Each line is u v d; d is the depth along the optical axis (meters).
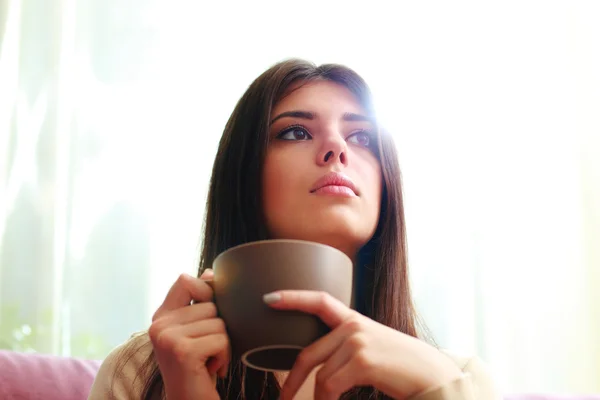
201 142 1.86
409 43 1.92
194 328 0.71
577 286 1.77
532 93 1.90
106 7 1.96
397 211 1.03
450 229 1.79
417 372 0.69
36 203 1.79
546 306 1.75
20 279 1.75
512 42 1.93
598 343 1.74
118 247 1.79
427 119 1.87
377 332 0.69
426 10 1.95
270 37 1.94
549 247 1.79
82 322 1.75
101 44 1.93
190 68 1.92
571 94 1.90
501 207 1.81
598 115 1.88
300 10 1.95
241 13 1.95
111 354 1.03
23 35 1.91
